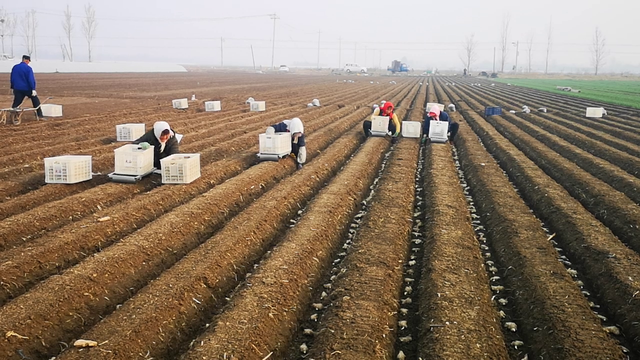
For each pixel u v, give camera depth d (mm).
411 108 29172
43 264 7051
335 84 54875
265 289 6473
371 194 11727
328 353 5242
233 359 5055
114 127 18500
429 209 10203
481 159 14891
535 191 11555
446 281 6824
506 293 7105
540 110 27938
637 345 5656
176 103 24891
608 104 32969
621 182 12281
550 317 5969
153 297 6164
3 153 13367
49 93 31109
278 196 10336
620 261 7449
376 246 8047
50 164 10672
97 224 8344
